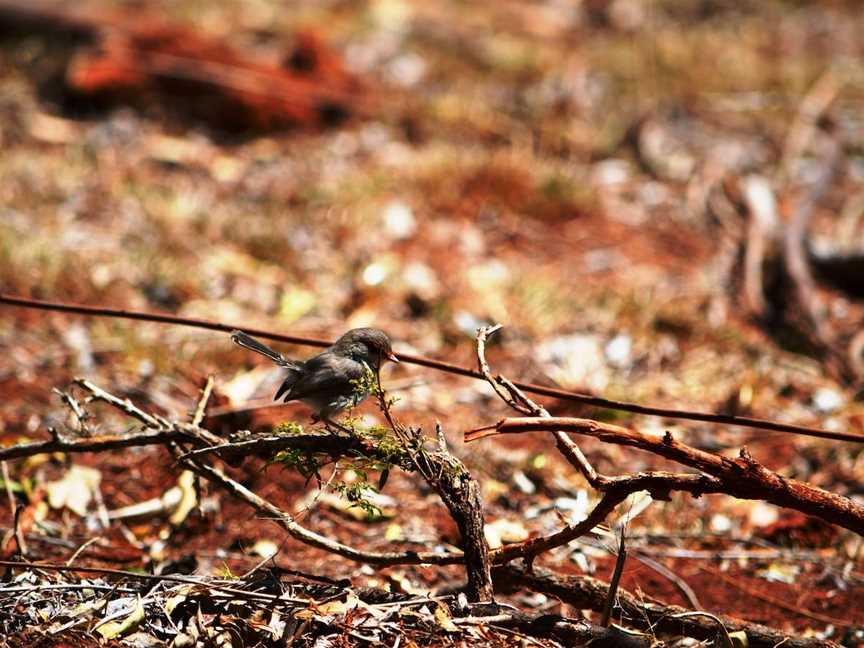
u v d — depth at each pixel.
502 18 21.98
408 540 7.72
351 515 8.05
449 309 11.74
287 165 15.25
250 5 20.75
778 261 12.99
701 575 7.57
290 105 16.34
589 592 6.21
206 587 5.72
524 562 6.25
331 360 6.66
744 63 19.95
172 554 7.49
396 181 14.68
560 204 14.53
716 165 16.22
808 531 8.16
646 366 11.12
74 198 13.60
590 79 19.05
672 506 8.35
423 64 19.08
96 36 17.27
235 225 13.12
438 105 17.11
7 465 8.36
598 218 14.66
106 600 5.69
